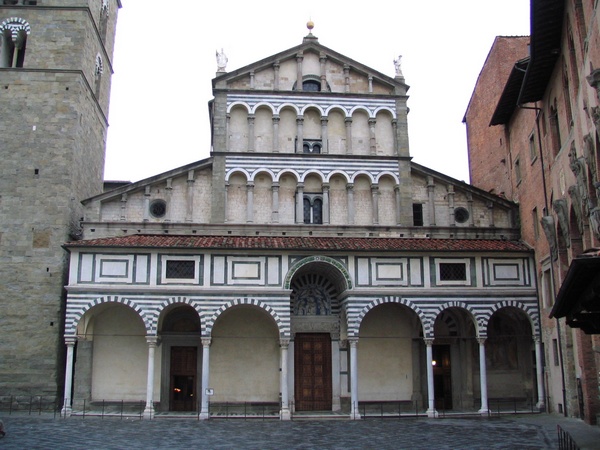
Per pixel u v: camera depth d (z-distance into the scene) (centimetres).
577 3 2703
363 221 4506
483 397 3975
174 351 4259
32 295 4075
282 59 4709
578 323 2288
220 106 4556
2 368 3959
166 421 3628
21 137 4322
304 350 4319
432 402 3944
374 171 4553
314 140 4625
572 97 3002
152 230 4297
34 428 3131
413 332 4422
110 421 3556
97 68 5041
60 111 4394
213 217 4347
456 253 4178
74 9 4575
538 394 4100
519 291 4156
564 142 3356
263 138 4581
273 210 4416
